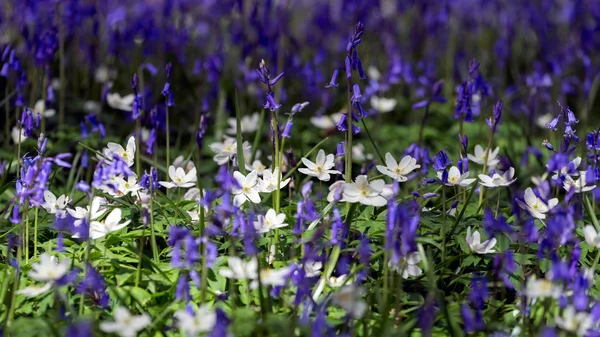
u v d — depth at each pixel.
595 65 12.14
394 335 4.80
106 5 12.27
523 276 5.51
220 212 5.07
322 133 10.11
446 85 12.95
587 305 4.96
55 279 4.70
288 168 7.12
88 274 5.11
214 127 10.60
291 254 5.57
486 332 5.12
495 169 7.32
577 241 5.18
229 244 5.79
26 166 5.71
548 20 13.58
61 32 10.27
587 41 12.22
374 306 5.52
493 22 13.89
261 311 4.88
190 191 6.82
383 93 12.11
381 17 13.07
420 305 5.45
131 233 6.01
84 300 5.27
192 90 10.96
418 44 13.20
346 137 6.11
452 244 6.11
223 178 4.82
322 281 5.25
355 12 13.00
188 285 5.04
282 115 10.56
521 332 4.91
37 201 5.19
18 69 8.33
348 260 5.76
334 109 11.60
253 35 11.15
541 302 5.14
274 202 6.15
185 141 10.48
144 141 8.82
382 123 11.54
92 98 11.57
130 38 11.72
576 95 12.42
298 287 4.83
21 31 9.64
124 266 5.58
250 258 5.55
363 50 13.01
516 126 10.95
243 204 6.11
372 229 6.02
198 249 5.57
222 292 5.23
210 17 12.51
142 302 5.21
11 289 5.25
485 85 8.90
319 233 5.08
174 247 5.33
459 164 6.17
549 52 12.88
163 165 8.83
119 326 4.17
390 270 5.36
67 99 11.17
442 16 12.77
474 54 13.88
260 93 10.51
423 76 11.72
